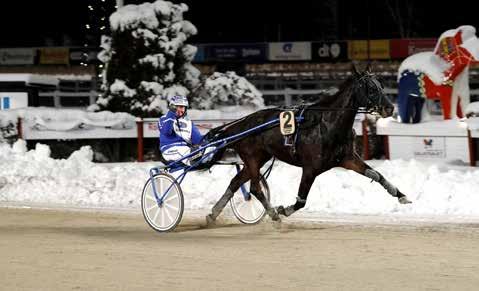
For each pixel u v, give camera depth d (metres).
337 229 11.56
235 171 16.38
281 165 16.92
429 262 8.98
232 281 8.14
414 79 20.64
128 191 15.84
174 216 11.68
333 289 7.73
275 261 9.16
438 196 13.62
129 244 10.48
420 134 20.02
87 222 12.89
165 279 8.30
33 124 21.80
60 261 9.36
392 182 14.21
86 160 19.05
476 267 8.67
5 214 13.88
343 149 11.34
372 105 11.16
